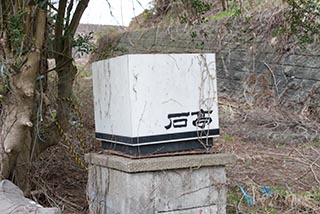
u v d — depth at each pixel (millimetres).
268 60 9477
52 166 4629
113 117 3260
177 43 11617
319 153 5906
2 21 3180
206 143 3258
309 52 8531
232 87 10281
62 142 4738
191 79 3164
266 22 9617
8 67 3137
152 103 3049
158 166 3031
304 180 4820
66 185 4402
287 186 4539
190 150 3213
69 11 3969
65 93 4074
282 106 8734
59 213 2602
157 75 3061
